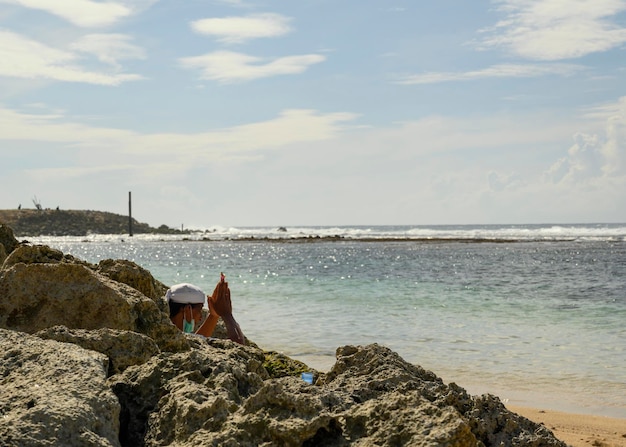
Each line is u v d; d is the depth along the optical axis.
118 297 5.61
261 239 127.56
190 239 142.62
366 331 17.78
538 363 13.77
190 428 3.58
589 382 12.19
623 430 9.29
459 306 23.08
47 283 5.66
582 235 122.12
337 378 4.75
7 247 9.60
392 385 4.42
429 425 3.29
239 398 3.97
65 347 4.08
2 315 5.55
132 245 110.12
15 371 3.84
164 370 4.14
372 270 42.03
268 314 21.31
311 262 52.78
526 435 4.15
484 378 12.54
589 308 22.23
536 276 35.75
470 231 169.50
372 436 3.37
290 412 3.53
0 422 3.22
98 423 3.44
